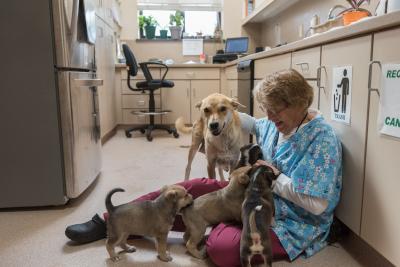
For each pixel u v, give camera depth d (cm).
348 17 188
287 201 138
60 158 194
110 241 135
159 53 548
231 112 206
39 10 181
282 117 131
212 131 197
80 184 205
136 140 418
